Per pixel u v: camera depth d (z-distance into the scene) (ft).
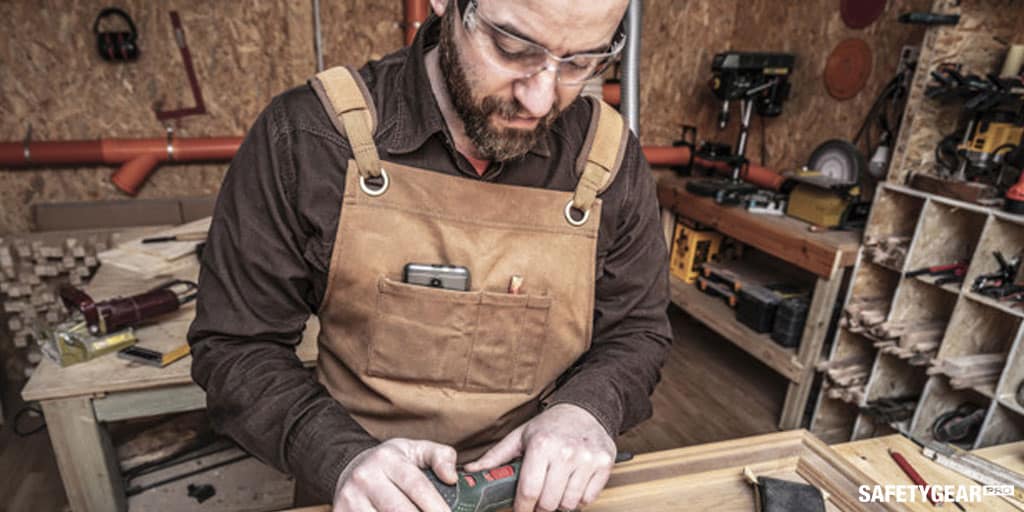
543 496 2.11
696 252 9.91
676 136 11.34
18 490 6.59
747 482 2.77
